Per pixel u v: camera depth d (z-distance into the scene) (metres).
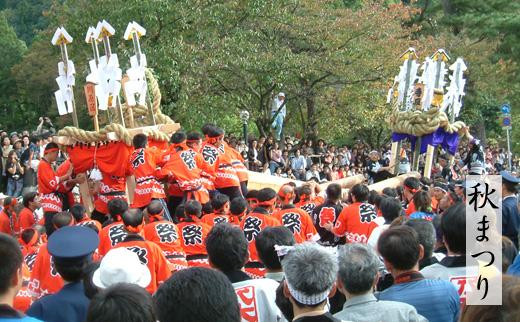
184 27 18.34
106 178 9.73
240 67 19.45
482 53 30.91
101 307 3.08
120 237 6.66
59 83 10.06
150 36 18.50
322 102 23.92
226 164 10.20
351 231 7.54
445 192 9.09
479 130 35.81
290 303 4.25
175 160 9.20
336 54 21.80
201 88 19.02
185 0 17.98
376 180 15.27
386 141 30.62
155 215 7.07
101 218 9.82
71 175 9.85
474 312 3.28
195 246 7.36
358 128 25.70
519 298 3.14
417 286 4.27
